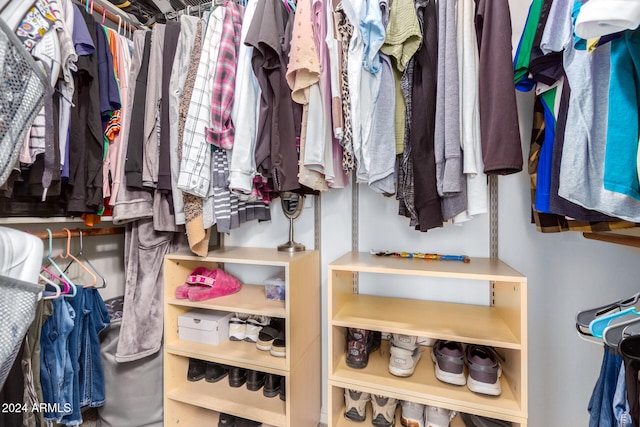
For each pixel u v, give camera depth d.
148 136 1.09
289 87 0.94
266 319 1.31
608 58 0.57
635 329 0.55
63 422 1.03
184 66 1.07
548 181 0.81
